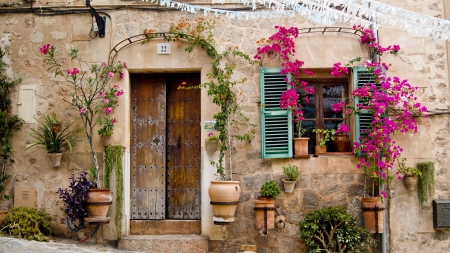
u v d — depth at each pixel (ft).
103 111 23.31
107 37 23.67
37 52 23.81
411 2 23.57
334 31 23.40
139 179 24.00
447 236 22.58
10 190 23.31
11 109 23.62
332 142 23.85
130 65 23.52
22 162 23.40
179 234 23.45
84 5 23.84
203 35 23.48
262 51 23.11
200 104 24.16
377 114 22.29
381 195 21.98
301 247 22.65
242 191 22.93
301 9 21.98
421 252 22.52
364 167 22.49
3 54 23.80
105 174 22.88
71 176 23.24
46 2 23.93
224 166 22.99
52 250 20.65
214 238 22.71
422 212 22.65
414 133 22.95
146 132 24.17
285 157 22.90
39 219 22.41
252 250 22.27
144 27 23.67
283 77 23.27
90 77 23.54
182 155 24.17
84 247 21.74
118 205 22.68
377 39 23.38
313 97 23.98
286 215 22.77
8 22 23.98
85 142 23.31
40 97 23.62
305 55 23.39
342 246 21.89
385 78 23.18
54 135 23.07
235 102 23.09
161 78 24.35
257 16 22.91
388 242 22.58
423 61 23.27
